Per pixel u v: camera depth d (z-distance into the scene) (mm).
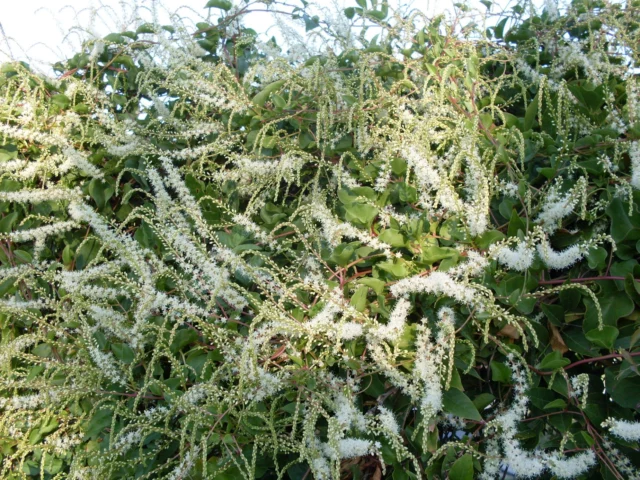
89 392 1912
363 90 2188
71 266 2201
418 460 1632
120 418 1868
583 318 1672
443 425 1735
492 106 1937
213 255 2010
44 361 1938
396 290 1676
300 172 2135
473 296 1594
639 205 1687
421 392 1576
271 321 1729
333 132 2102
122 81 2561
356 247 1820
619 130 1871
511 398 1702
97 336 1989
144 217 1900
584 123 1931
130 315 2059
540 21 2379
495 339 1598
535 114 1953
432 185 1830
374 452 1586
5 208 2281
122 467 1817
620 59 2238
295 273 1838
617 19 2209
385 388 1701
